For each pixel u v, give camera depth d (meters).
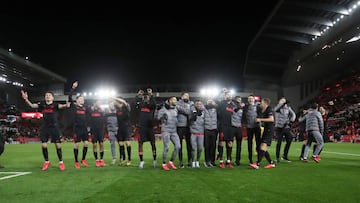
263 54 42.38
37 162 9.97
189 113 8.45
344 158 10.67
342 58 35.25
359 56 34.66
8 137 33.97
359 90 34.47
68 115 40.41
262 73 47.81
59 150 8.10
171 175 6.95
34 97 47.94
